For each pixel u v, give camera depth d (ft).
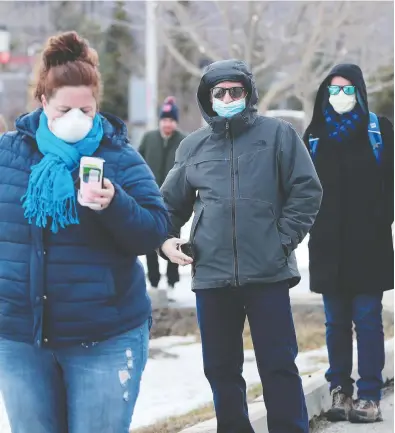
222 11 219.00
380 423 55.01
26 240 33.27
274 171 44.01
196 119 364.38
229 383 45.01
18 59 317.63
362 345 54.44
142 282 35.01
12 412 34.42
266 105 224.94
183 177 45.65
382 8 222.28
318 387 56.44
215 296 44.34
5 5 339.98
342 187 53.47
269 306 43.70
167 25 253.44
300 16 222.07
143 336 34.81
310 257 54.44
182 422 54.29
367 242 53.36
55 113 33.14
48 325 33.22
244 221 43.55
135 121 219.20
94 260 33.32
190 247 44.45
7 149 34.14
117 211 32.37
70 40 33.32
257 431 50.37
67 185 32.86
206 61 294.87
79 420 33.91
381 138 53.78
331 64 246.88
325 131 54.08
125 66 369.50
